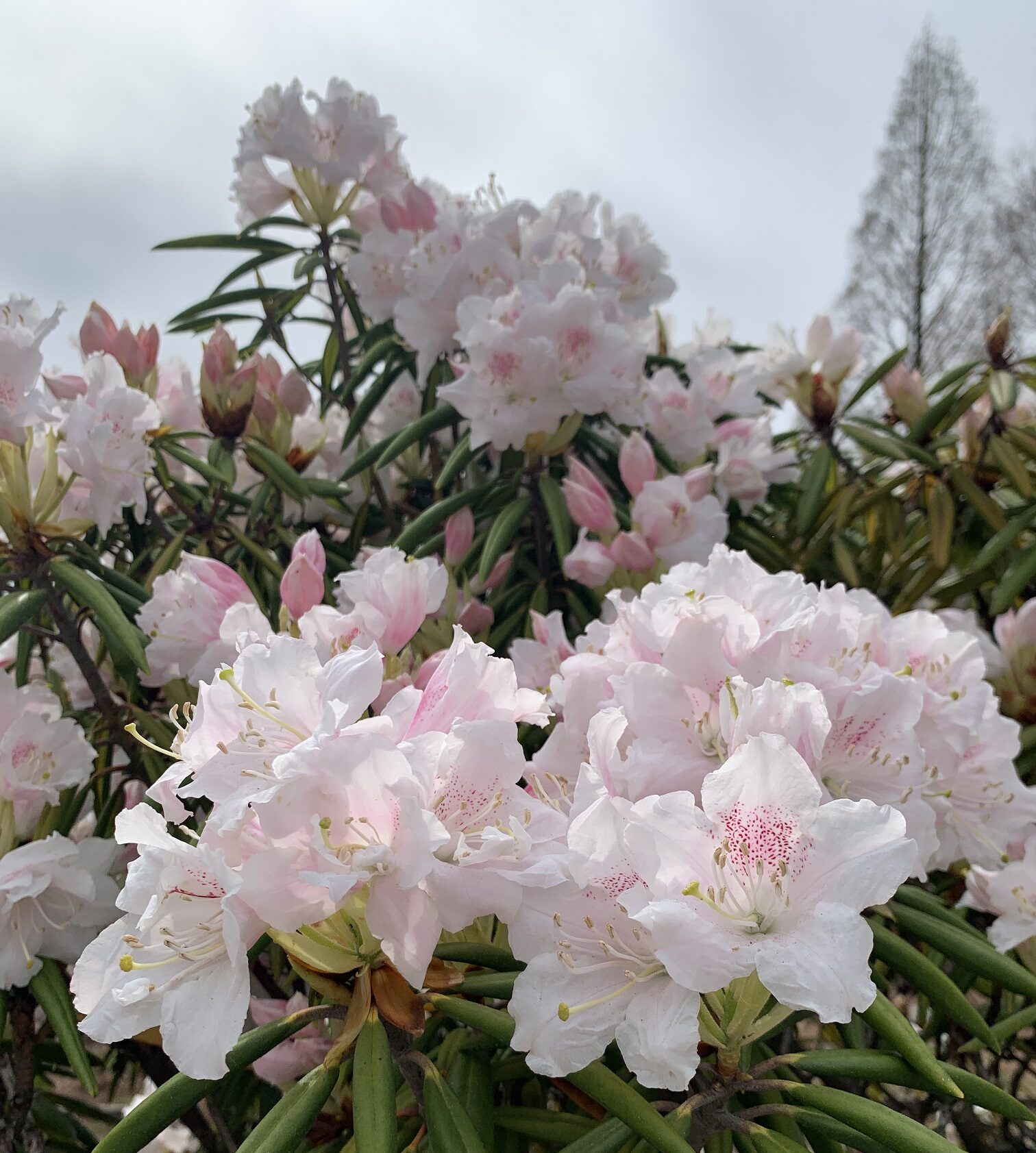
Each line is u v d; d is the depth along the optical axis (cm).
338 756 26
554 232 66
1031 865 41
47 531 49
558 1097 48
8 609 46
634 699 33
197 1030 26
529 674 43
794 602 34
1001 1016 54
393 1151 27
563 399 55
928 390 73
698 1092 34
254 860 27
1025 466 68
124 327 61
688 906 27
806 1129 31
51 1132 58
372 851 26
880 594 76
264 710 29
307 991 52
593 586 54
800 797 27
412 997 30
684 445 65
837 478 78
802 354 71
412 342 63
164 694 55
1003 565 68
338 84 69
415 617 39
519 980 28
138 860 28
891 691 33
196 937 28
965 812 42
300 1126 28
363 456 64
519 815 30
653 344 81
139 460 52
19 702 47
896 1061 30
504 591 64
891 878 26
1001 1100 30
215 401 63
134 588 55
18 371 45
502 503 62
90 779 51
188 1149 68
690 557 53
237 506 69
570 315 54
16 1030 46
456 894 27
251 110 69
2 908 42
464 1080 36
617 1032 27
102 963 28
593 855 28
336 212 72
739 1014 28
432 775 27
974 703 39
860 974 25
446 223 63
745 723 29
